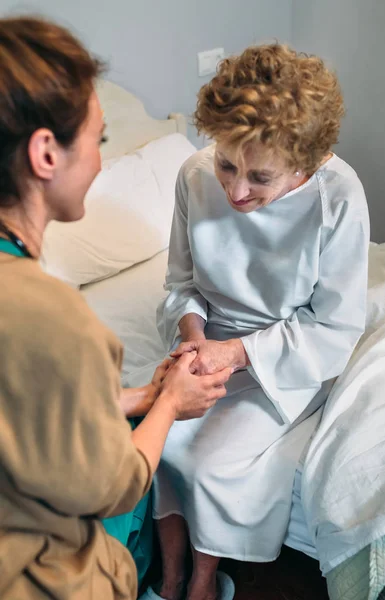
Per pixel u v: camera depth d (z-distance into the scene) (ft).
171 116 6.66
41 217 2.32
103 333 2.10
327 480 3.43
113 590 2.61
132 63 6.14
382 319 4.40
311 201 3.46
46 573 2.32
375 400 3.73
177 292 4.26
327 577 3.51
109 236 5.20
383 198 7.52
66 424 2.02
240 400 3.92
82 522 2.46
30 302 1.98
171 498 3.89
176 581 3.98
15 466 2.00
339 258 3.58
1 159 2.06
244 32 7.15
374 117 7.13
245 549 3.79
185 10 6.34
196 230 3.78
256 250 3.75
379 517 3.19
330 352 3.76
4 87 1.96
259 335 3.77
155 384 3.45
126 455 2.20
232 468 3.62
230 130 2.88
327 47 7.30
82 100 2.14
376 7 6.48
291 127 2.85
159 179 5.75
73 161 2.25
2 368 1.95
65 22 5.35
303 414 4.00
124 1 5.74
